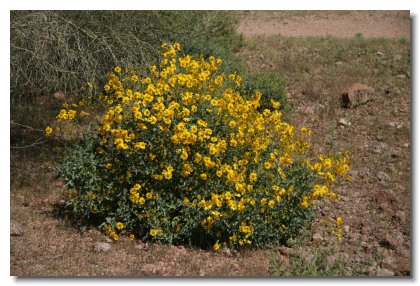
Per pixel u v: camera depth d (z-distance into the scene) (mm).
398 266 5539
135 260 5402
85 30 7793
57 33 7184
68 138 8414
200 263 5375
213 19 12344
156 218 5703
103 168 5902
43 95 9641
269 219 5703
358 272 5258
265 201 5523
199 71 6574
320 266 5301
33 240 5727
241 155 5879
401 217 6543
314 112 9711
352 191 7293
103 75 8328
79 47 7246
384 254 5770
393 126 9078
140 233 5785
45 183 7273
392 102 9859
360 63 11664
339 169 5891
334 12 17125
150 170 5695
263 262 5430
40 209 6539
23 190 7031
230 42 12852
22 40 7105
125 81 6750
